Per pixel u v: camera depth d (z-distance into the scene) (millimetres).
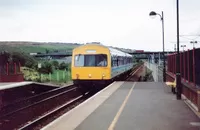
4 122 14547
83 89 27328
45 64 47219
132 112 12547
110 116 11680
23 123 15281
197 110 12703
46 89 25578
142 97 17406
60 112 17578
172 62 27875
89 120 10922
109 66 24812
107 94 18891
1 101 18125
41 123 14594
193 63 14953
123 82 28062
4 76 27703
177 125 10016
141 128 9586
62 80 37750
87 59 25016
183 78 19328
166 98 16953
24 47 186625
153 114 12062
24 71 38969
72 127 9812
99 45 25016
